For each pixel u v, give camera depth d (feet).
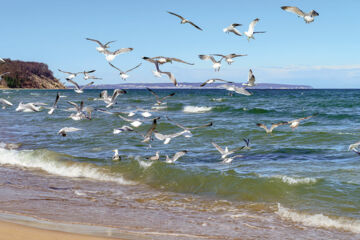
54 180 47.19
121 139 76.69
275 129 88.12
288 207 36.17
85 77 48.44
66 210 34.37
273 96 271.49
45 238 26.48
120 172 50.14
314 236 29.45
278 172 48.14
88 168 52.26
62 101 221.46
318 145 67.62
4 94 359.66
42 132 91.04
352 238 29.30
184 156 60.13
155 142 73.31
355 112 122.93
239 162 55.06
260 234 29.71
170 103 176.04
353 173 46.06
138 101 204.13
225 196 40.22
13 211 33.27
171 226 30.94
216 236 28.99
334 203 36.55
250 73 36.73
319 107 149.59
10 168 54.24
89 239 26.76
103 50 39.19
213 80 37.83
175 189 43.34
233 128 86.28
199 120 108.37
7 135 86.69
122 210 35.19
